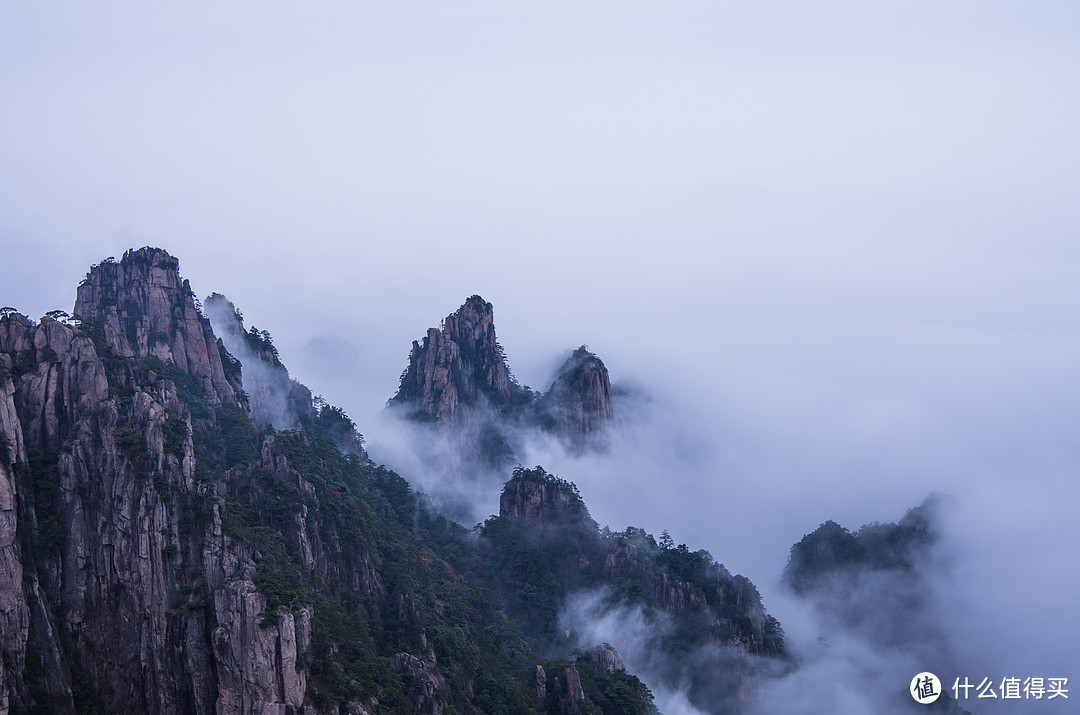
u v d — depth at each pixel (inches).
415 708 5300.2
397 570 6594.5
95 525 4923.7
